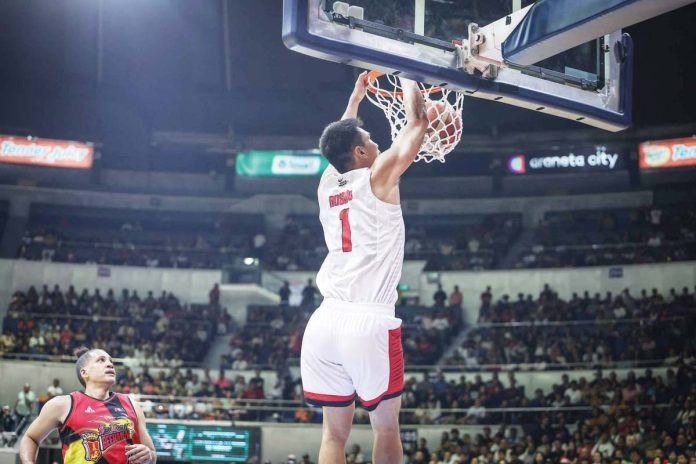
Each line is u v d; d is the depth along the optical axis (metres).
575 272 26.91
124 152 31.22
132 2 29.80
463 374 22.50
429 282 28.22
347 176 3.48
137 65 30.91
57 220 30.67
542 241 28.75
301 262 29.73
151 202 31.31
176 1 30.17
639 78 28.69
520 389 21.16
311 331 3.46
